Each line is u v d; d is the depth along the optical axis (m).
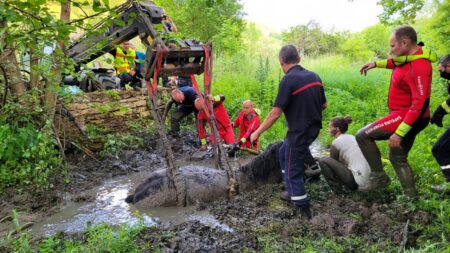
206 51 4.92
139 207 4.61
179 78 8.09
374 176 4.39
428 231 3.71
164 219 4.28
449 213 3.85
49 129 5.61
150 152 6.91
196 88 5.18
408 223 3.86
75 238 3.79
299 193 4.07
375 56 23.08
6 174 5.16
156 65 4.53
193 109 7.06
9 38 3.94
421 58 3.82
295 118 3.98
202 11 13.83
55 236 3.84
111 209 4.58
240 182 4.96
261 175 5.07
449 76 4.14
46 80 5.63
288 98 3.91
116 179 5.66
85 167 6.00
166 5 14.33
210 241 3.69
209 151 6.80
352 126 7.92
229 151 5.20
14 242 3.62
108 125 7.23
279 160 4.91
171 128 7.46
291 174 4.09
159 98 8.33
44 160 5.41
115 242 3.45
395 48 3.90
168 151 4.68
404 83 3.92
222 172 4.94
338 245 3.54
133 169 6.05
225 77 11.40
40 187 5.13
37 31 3.99
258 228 3.97
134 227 3.89
